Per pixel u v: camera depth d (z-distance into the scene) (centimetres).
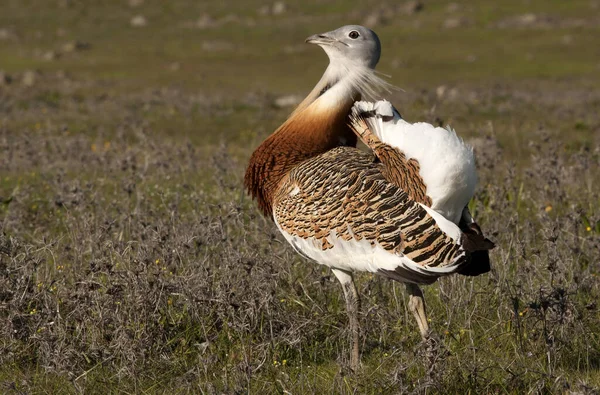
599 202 1415
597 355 873
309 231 826
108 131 2753
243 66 5591
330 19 7794
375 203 777
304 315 961
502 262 1040
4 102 3462
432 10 7981
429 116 1344
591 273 1063
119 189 1537
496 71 5200
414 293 827
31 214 1379
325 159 852
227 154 1808
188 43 6794
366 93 905
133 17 8081
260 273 951
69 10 8288
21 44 6756
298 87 4566
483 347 896
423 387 749
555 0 8088
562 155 1764
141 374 838
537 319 898
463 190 746
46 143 2195
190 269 977
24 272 930
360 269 805
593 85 4466
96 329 887
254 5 8562
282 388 804
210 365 846
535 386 781
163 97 3825
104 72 5288
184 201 1455
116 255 1002
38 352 866
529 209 1410
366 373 830
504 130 2639
